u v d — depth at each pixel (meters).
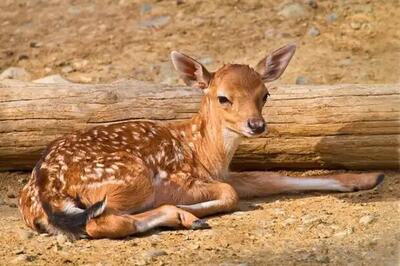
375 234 10.45
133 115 12.73
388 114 12.55
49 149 11.34
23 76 16.30
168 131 11.87
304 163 12.89
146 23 17.95
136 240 10.54
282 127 12.68
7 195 12.51
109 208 10.79
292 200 12.02
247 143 12.73
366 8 17.86
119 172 10.98
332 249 10.05
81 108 12.73
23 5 18.80
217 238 10.51
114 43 17.39
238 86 11.44
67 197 10.85
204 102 11.95
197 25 17.75
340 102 12.64
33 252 10.23
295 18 17.69
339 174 12.38
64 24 18.14
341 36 17.12
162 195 11.50
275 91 12.77
